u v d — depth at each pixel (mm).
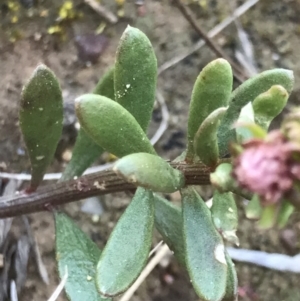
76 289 57
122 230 50
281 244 87
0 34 92
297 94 93
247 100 53
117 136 49
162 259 85
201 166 49
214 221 49
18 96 89
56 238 61
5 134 87
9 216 64
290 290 86
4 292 80
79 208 86
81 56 92
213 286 46
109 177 56
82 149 64
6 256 81
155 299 84
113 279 47
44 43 92
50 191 61
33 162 61
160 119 91
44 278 82
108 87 61
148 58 52
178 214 60
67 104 89
